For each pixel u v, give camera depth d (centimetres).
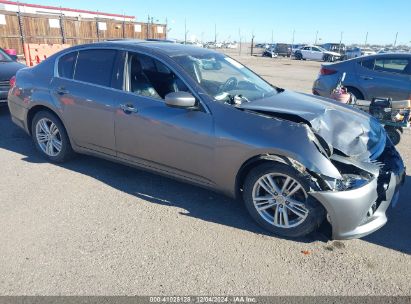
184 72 359
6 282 256
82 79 423
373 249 310
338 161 301
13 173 438
